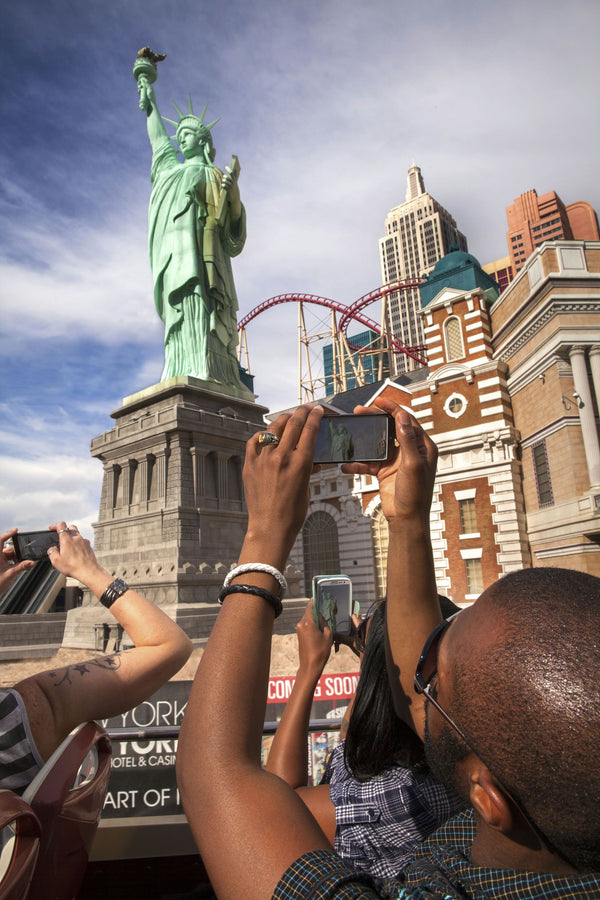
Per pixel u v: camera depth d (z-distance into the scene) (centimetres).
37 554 341
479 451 3950
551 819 105
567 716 103
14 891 179
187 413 3647
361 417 229
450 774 132
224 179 4388
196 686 146
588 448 3231
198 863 486
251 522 167
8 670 1989
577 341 3328
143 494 3738
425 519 218
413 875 134
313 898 112
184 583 3234
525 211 19775
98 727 299
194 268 4231
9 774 235
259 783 132
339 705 977
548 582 130
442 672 134
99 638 3111
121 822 507
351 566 4538
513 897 111
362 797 237
